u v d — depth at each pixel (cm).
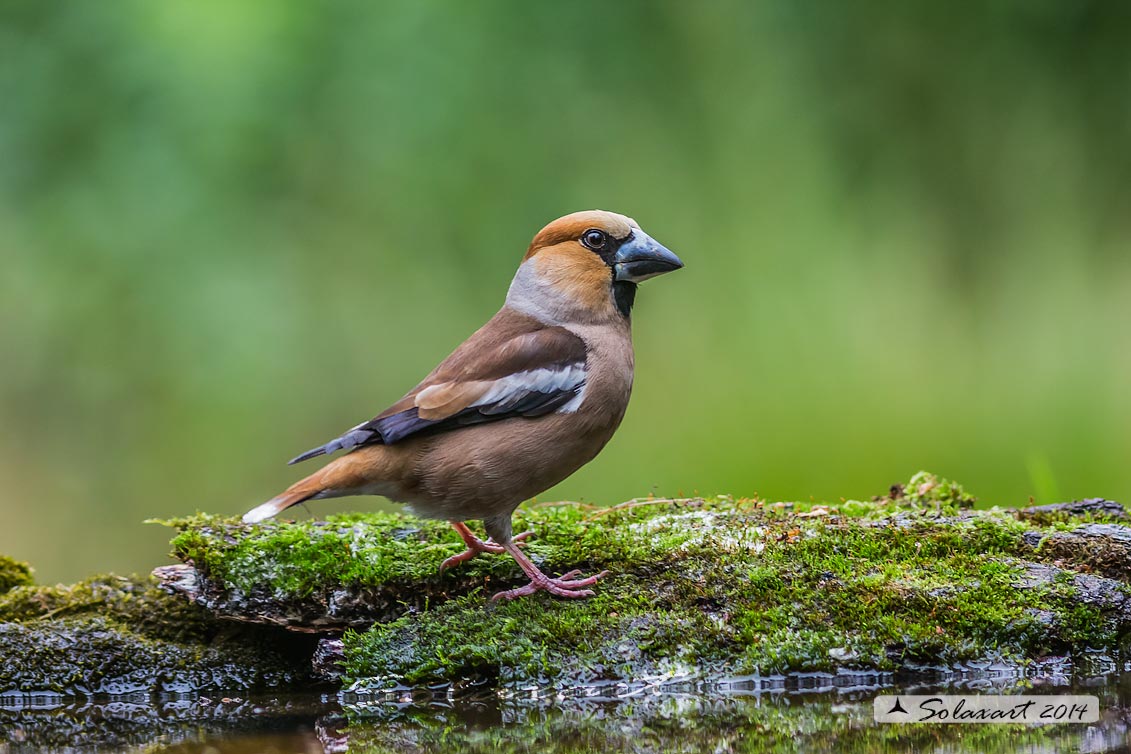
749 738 592
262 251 1585
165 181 1517
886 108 1839
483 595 725
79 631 742
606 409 735
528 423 710
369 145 1593
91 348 1588
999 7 1839
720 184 1739
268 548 721
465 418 704
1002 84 1839
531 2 1689
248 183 1573
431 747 593
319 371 1622
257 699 707
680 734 602
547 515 817
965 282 1766
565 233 767
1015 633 678
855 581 698
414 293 1669
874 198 1791
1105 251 1770
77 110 1511
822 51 1830
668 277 1697
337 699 689
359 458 706
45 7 1494
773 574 704
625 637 685
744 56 1798
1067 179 1806
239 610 715
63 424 1595
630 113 1744
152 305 1562
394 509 1414
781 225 1722
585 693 672
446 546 748
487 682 686
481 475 702
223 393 1581
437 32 1614
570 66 1722
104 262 1545
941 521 748
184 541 721
